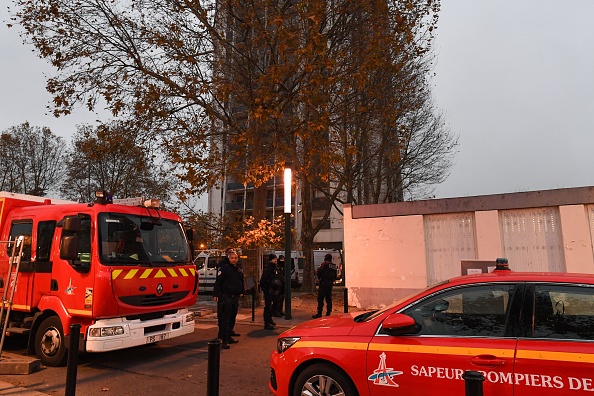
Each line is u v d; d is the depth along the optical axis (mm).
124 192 27844
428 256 11891
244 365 6633
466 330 3475
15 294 7207
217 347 3678
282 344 4281
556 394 2996
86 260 6461
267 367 6504
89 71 12961
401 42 14062
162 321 6977
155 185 24688
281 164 12070
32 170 33750
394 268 12219
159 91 12953
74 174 29656
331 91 13266
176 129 13266
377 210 12680
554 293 3350
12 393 5195
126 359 7145
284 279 11992
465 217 11508
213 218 14383
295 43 11359
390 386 3537
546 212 10484
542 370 3066
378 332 3758
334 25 13156
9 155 32469
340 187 19984
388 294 12203
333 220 40719
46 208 7375
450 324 3555
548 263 10320
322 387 3865
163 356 7363
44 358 6629
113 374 6207
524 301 3391
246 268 14172
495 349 3252
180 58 12539
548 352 3094
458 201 11492
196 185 12406
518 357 3156
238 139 11922
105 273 6277
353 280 12805
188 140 13016
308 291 19562
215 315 12633
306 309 13398
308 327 4305
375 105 15195
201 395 5258
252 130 12328
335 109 13859
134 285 6602
